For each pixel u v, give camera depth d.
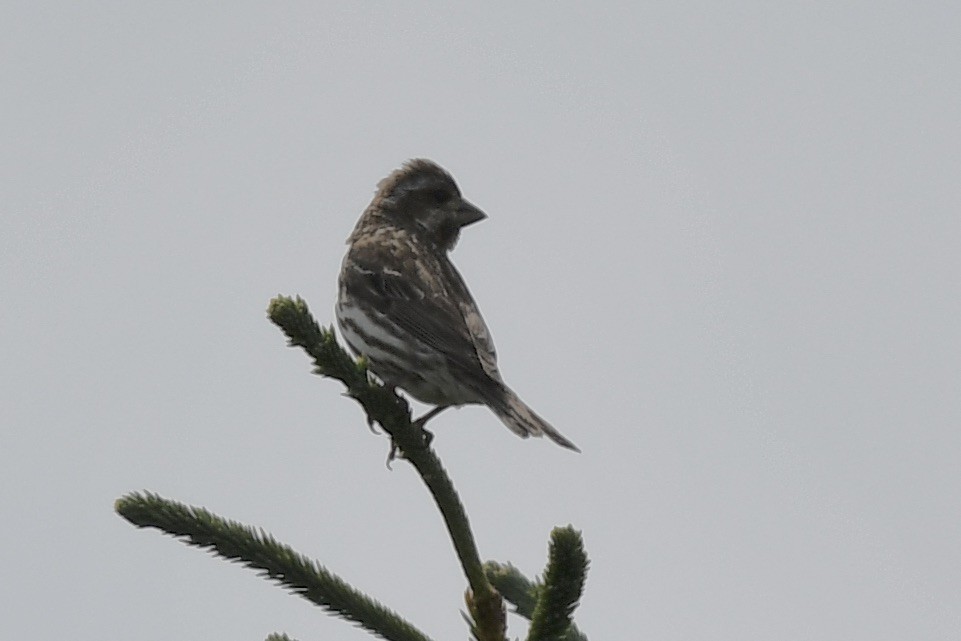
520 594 8.48
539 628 6.38
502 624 7.16
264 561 7.48
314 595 7.49
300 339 7.56
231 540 7.49
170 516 7.40
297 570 7.48
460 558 7.30
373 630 7.55
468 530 7.41
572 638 8.46
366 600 7.56
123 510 7.39
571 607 6.35
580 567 6.27
